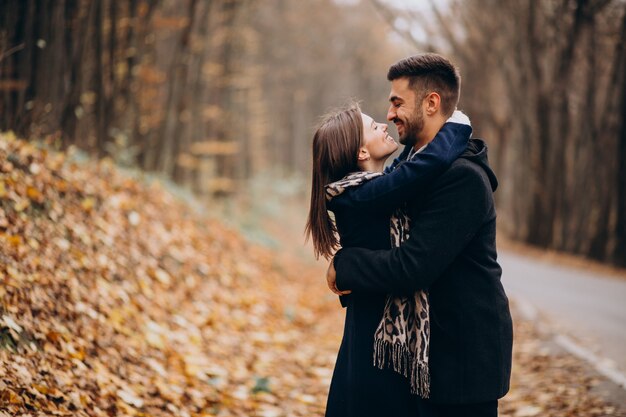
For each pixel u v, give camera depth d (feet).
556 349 21.70
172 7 49.37
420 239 7.59
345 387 8.29
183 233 28.02
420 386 7.66
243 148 99.35
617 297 37.06
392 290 7.69
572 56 65.31
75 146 26.50
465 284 7.88
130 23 32.68
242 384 16.83
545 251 78.64
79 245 18.15
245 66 81.46
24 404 10.84
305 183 100.53
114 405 12.60
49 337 13.21
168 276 21.98
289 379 18.25
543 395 16.56
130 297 18.20
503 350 7.89
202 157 55.01
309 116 171.83
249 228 49.47
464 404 7.80
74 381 12.54
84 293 16.08
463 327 7.80
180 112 45.16
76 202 20.45
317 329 26.68
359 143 8.55
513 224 106.73
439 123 8.30
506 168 128.57
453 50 79.92
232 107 68.08
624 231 66.28
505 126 93.35
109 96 31.14
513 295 36.04
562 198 79.77
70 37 25.20
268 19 121.08
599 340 23.48
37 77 22.68
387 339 7.82
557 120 77.92
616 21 60.03
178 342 17.83
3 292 13.03
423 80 8.20
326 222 8.73
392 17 62.49
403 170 7.77
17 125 21.01
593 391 16.49
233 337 20.86
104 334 15.23
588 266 63.46
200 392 15.23
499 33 76.38
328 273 8.25
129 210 23.98
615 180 66.85
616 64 64.23
